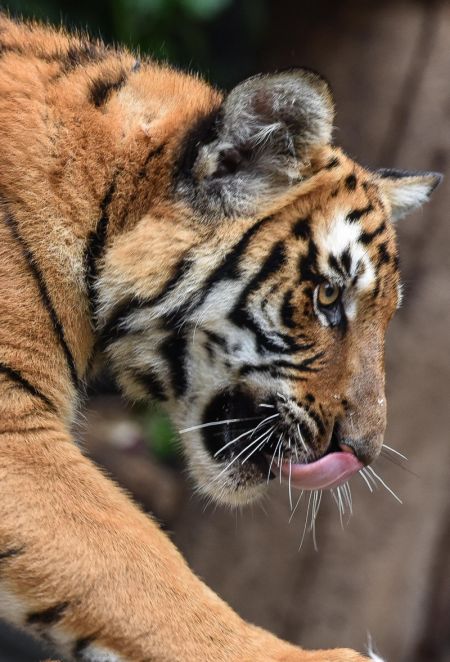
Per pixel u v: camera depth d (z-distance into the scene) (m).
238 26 14.78
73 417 7.25
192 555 12.80
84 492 6.66
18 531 6.41
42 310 6.88
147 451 14.32
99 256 7.11
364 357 7.50
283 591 12.40
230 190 7.06
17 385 6.72
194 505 13.16
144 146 7.04
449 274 12.16
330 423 7.48
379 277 7.54
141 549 6.59
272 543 12.47
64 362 7.05
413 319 12.17
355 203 7.46
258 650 6.61
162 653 6.47
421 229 12.20
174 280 7.09
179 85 7.53
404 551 12.29
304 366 7.34
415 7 12.34
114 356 7.51
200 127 7.00
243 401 7.50
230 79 14.36
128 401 8.76
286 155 7.09
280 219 7.18
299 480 7.56
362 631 12.30
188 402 7.59
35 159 6.92
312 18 12.83
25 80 7.07
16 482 6.52
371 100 12.33
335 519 12.34
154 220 7.05
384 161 12.30
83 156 6.99
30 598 6.45
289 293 7.21
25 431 6.70
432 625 12.59
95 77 7.28
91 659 6.56
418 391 12.15
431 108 12.21
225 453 7.73
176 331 7.29
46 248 6.92
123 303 7.18
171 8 13.09
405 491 12.23
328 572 12.33
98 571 6.46
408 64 12.29
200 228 7.06
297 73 6.85
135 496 13.70
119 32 13.13
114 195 7.03
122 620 6.44
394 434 12.19
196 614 6.57
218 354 7.34
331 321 7.39
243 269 7.12
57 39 7.68
